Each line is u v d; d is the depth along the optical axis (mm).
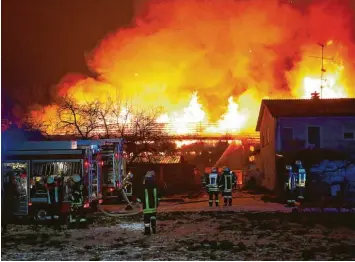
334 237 14539
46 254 12438
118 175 22703
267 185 40938
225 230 16219
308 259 11422
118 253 12438
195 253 12281
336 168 29953
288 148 37219
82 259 11758
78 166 19219
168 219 19594
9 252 12703
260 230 16078
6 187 18250
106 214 21109
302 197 23750
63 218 18734
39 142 19250
